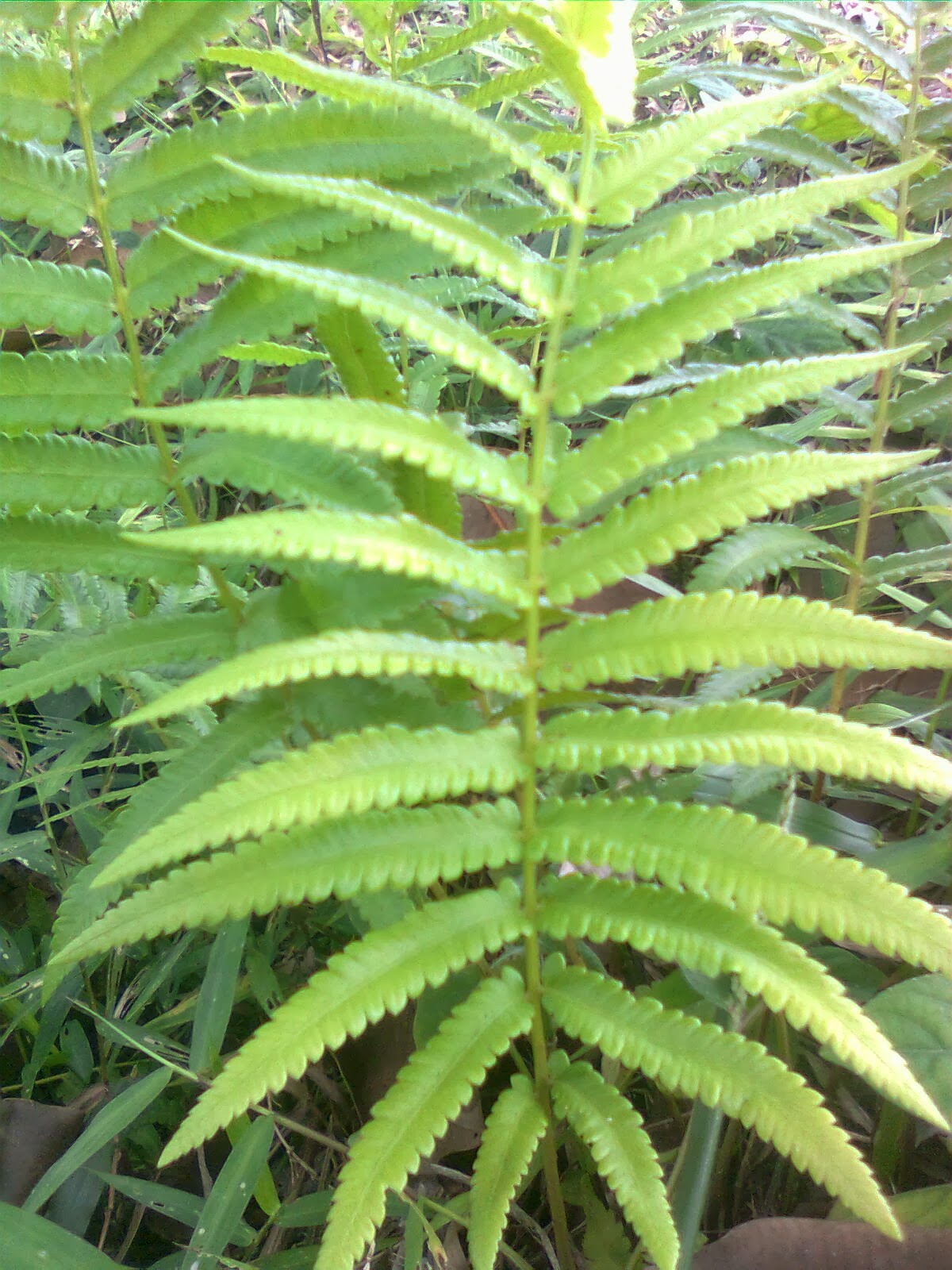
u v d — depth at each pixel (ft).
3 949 1.76
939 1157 1.46
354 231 1.23
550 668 1.07
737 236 1.07
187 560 1.28
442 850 1.05
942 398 1.65
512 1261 1.42
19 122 1.19
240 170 1.04
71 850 2.08
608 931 1.06
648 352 1.05
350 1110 1.58
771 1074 0.97
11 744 2.12
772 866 0.98
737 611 1.01
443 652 1.02
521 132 1.61
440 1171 1.45
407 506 1.29
